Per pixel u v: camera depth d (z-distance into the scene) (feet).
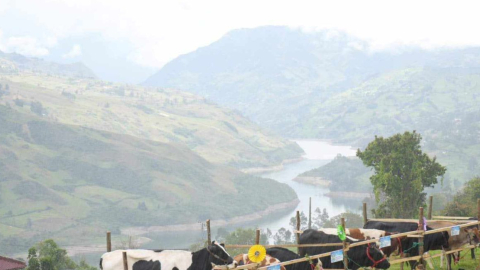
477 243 85.97
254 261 64.34
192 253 64.39
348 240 75.31
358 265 74.74
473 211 252.83
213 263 63.82
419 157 288.51
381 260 74.13
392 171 283.59
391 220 85.66
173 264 63.46
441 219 94.68
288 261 66.85
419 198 285.23
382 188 289.94
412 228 82.38
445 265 90.48
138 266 63.57
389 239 75.82
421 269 74.18
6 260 118.32
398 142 287.07
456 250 85.25
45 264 299.38
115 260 63.98
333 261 70.08
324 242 76.18
